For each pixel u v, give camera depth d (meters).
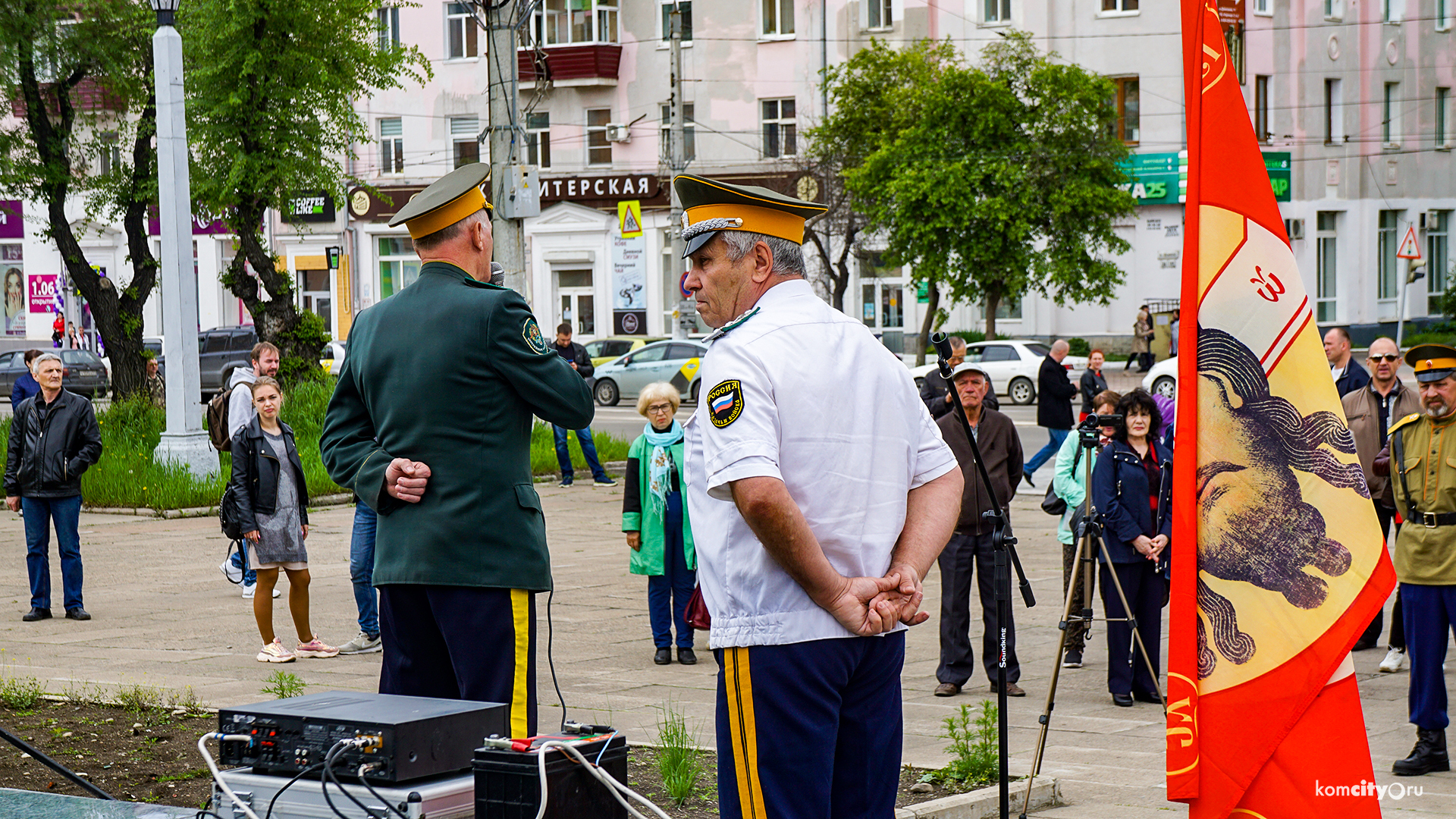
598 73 42.59
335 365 34.78
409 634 4.59
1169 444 8.37
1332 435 4.33
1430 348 6.49
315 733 3.27
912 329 41.56
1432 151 45.12
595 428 26.92
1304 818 4.17
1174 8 38.81
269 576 9.06
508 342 4.45
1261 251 4.41
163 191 18.02
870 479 3.33
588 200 43.53
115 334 27.91
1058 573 12.48
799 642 3.25
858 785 3.41
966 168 33.34
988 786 5.89
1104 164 33.50
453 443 4.46
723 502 3.34
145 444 21.11
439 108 44.19
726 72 42.25
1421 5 44.56
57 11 27.03
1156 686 7.84
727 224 3.40
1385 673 8.66
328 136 27.33
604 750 3.25
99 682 8.16
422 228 4.63
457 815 3.19
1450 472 6.36
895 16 41.16
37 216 47.88
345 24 26.61
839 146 37.47
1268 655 4.23
